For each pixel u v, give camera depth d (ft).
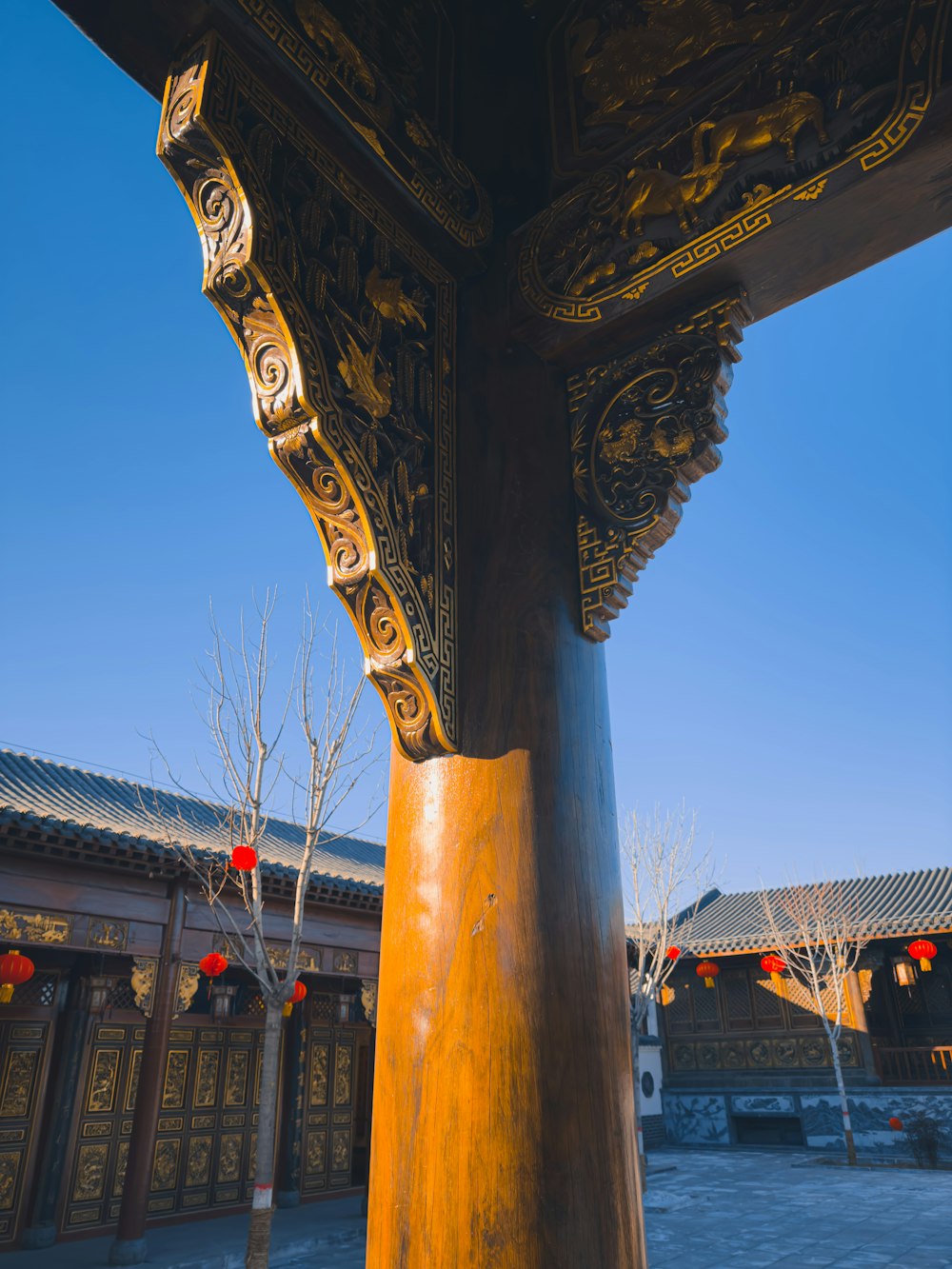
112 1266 34.37
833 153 6.33
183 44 5.89
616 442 7.18
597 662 6.82
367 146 6.60
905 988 79.97
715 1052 84.33
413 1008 5.52
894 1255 38.50
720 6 7.53
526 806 5.79
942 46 5.98
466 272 7.81
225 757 34.24
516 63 8.82
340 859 64.90
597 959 5.58
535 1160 4.86
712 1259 38.78
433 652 6.14
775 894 102.01
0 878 33.19
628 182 7.36
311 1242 40.06
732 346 7.01
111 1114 42.42
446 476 6.84
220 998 46.21
